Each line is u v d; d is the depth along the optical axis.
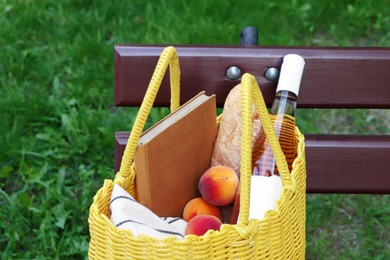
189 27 3.44
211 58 1.77
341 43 3.49
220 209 1.58
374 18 3.67
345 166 1.87
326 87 1.80
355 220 2.66
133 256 1.29
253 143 1.56
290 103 1.59
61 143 2.90
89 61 3.32
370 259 2.46
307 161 1.87
